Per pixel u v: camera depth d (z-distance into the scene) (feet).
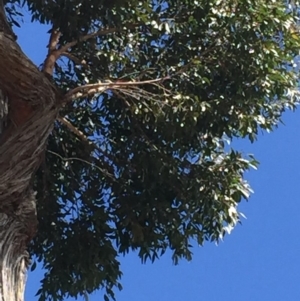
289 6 24.52
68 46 23.00
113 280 24.62
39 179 25.71
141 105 23.52
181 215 25.11
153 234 25.13
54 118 18.48
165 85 23.68
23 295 16.39
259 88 23.40
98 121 26.27
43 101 17.88
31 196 18.16
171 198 25.13
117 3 21.45
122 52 24.84
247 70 23.07
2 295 15.40
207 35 23.41
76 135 25.96
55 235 25.35
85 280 24.44
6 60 17.28
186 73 23.44
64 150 26.12
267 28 22.17
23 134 17.51
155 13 22.81
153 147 24.64
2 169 17.15
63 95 20.18
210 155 24.77
